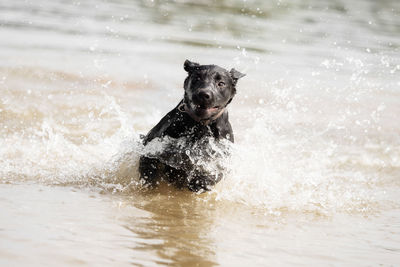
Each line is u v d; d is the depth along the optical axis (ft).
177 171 26.32
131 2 106.01
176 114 25.95
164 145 25.82
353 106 46.73
